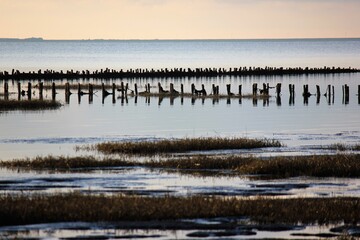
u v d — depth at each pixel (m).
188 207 46.44
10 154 73.88
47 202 47.25
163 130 97.31
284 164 62.09
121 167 64.81
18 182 57.72
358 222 45.12
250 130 97.88
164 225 43.88
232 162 64.88
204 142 76.25
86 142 83.88
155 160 67.94
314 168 61.44
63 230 42.78
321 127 101.81
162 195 52.34
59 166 64.38
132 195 51.75
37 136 89.75
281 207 47.59
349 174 60.91
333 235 42.34
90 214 44.91
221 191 54.62
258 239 41.50
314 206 48.03
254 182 58.44
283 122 108.38
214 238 41.59
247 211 46.50
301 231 43.06
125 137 88.69
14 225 43.69
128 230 42.88
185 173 62.31
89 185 56.75
